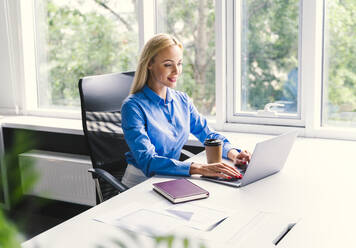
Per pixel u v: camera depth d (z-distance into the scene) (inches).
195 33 114.1
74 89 134.8
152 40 77.7
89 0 127.6
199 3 112.1
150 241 46.3
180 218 52.6
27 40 135.3
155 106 79.1
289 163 77.6
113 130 87.7
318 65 99.9
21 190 21.1
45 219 128.4
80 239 47.1
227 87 111.3
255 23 106.7
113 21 125.2
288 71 105.0
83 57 131.8
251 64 109.2
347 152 85.1
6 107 140.3
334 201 57.8
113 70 128.0
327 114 103.2
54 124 123.4
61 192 125.2
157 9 118.3
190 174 69.7
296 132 71.0
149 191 63.4
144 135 75.0
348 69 99.3
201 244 27.2
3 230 17.0
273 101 108.3
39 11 136.1
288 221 51.1
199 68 115.3
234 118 112.0
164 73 77.1
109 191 83.4
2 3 133.0
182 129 83.4
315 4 95.9
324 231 48.4
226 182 66.1
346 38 98.3
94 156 84.0
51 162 124.0
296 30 102.3
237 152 80.0
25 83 136.3
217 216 53.0
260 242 45.6
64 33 133.4
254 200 58.8
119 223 51.3
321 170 72.6
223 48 107.7
